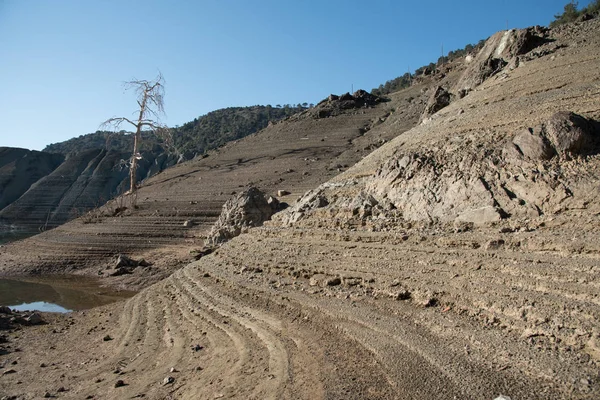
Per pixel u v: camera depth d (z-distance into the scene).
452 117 21.16
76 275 27.11
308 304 9.33
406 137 22.94
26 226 67.19
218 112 166.62
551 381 4.94
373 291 8.96
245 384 6.62
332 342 7.45
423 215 11.34
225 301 11.52
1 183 87.88
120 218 38.50
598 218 7.64
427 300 7.76
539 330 5.84
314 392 5.90
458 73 62.44
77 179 83.81
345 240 11.71
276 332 8.60
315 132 62.91
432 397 5.21
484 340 6.13
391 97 76.81
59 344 11.62
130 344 10.53
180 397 6.83
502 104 18.41
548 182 9.30
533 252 7.55
